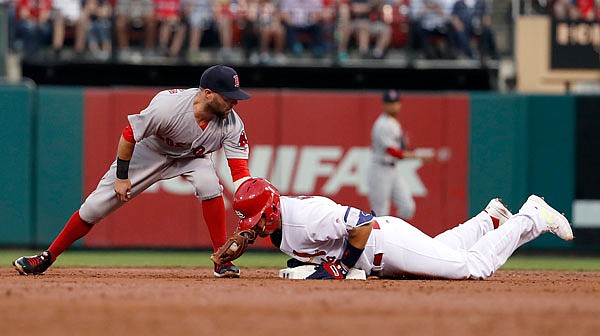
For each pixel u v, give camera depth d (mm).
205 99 25719
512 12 63250
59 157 54219
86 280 26156
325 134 55656
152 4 61906
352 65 61250
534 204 27203
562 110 55594
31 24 61750
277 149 55656
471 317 17531
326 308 18516
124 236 54594
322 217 25109
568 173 55625
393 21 62688
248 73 62250
